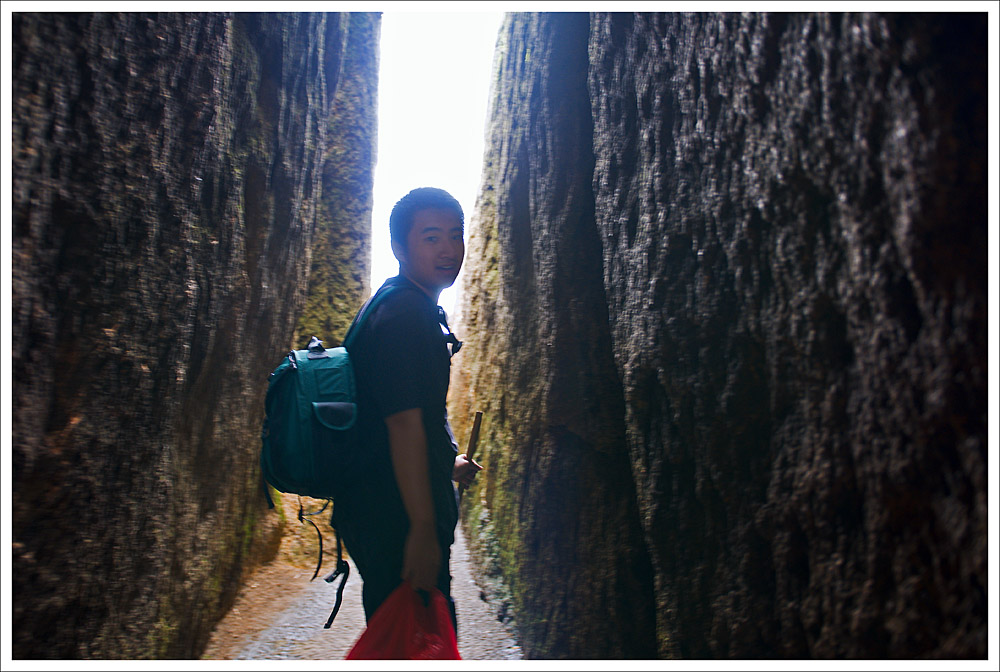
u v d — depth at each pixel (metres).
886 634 1.18
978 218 1.05
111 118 1.74
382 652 1.65
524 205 3.27
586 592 2.33
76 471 1.66
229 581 3.18
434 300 1.99
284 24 3.23
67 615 1.64
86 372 1.70
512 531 3.16
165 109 1.99
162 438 2.15
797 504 1.37
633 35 2.10
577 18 2.76
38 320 1.51
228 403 3.00
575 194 2.63
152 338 2.00
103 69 1.70
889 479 1.17
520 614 2.88
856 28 1.17
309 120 3.81
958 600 1.07
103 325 1.75
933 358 1.08
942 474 1.09
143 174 1.89
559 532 2.57
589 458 2.45
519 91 3.36
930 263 1.08
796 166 1.33
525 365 3.07
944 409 1.07
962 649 1.05
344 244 5.61
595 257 2.56
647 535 1.93
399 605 1.68
